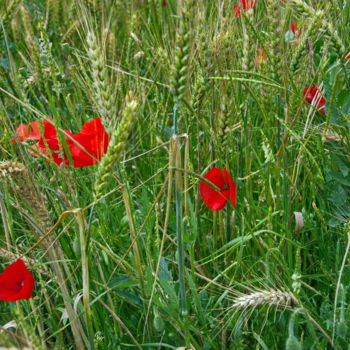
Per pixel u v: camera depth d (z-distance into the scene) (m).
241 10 0.76
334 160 0.86
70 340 0.77
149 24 1.15
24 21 0.89
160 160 0.99
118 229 0.82
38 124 0.67
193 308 0.72
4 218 0.75
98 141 0.65
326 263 0.81
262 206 0.87
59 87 0.92
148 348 0.73
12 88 0.92
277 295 0.63
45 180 0.81
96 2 0.83
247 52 0.81
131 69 1.02
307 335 0.74
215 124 0.77
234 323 0.71
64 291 0.69
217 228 0.86
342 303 0.63
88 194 0.83
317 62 1.01
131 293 0.78
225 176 0.72
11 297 0.65
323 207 0.86
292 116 0.91
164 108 0.98
